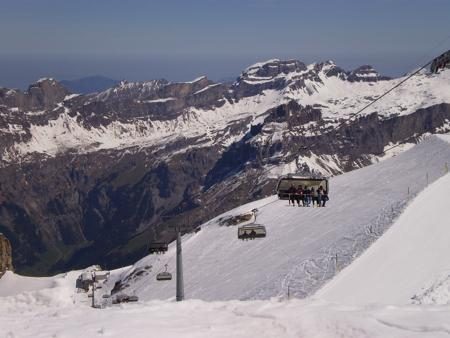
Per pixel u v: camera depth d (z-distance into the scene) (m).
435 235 83.88
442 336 15.80
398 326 16.77
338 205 130.62
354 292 67.50
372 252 82.50
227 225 151.00
